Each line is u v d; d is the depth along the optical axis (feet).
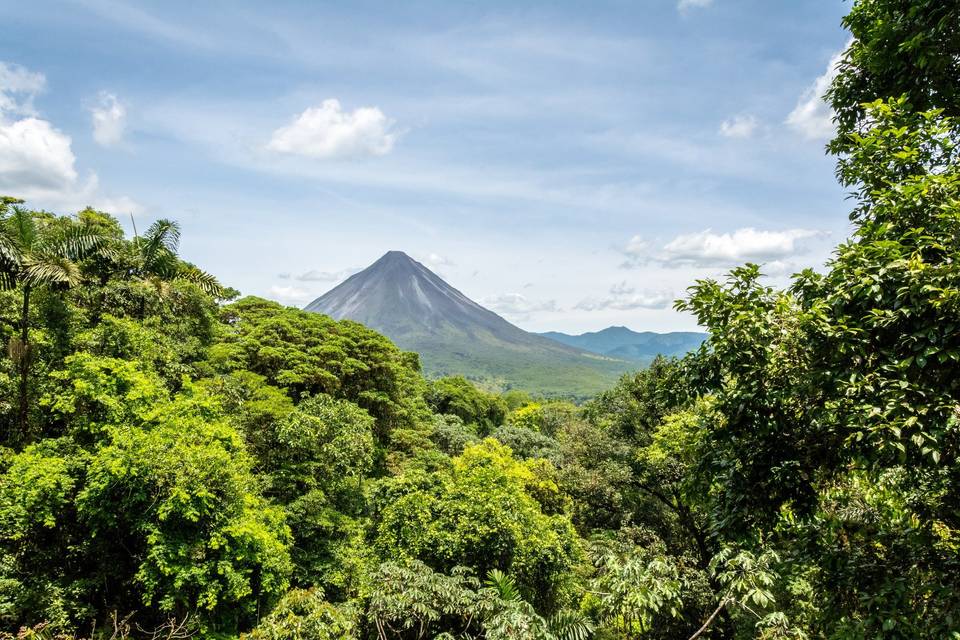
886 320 14.21
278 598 48.37
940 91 20.39
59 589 39.93
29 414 48.06
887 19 20.99
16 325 51.03
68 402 45.60
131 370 50.19
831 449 17.88
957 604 14.79
